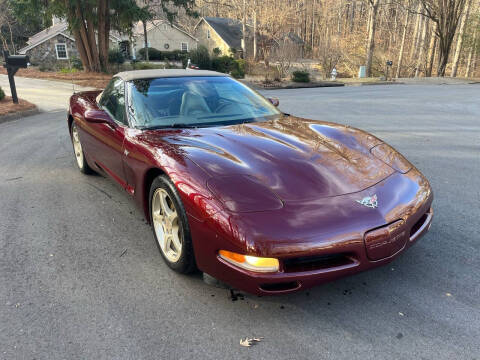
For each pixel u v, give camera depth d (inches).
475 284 99.8
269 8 1884.8
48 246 122.2
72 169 203.2
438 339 80.7
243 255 80.7
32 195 166.1
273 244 78.7
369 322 86.2
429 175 190.5
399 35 1984.5
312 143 113.2
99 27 900.0
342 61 1584.6
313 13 2888.8
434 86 829.8
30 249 120.2
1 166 210.1
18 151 242.4
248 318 88.1
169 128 124.8
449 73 1795.0
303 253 79.1
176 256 103.0
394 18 2050.9
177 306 92.4
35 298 95.6
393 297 95.1
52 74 904.3
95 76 844.0
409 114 397.1
